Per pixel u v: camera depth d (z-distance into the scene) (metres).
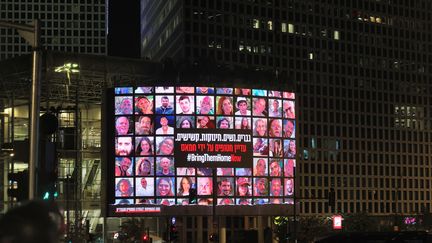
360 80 190.25
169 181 121.00
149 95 122.25
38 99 21.08
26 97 125.44
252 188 125.00
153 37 189.88
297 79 179.12
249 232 76.94
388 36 197.12
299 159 176.00
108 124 122.94
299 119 178.00
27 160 21.12
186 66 127.75
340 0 189.62
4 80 122.50
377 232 16.78
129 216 120.25
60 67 120.62
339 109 185.38
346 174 183.25
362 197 184.75
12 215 3.58
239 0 171.50
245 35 171.38
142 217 125.00
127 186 121.00
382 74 194.62
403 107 196.88
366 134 189.00
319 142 180.38
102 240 131.75
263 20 175.12
